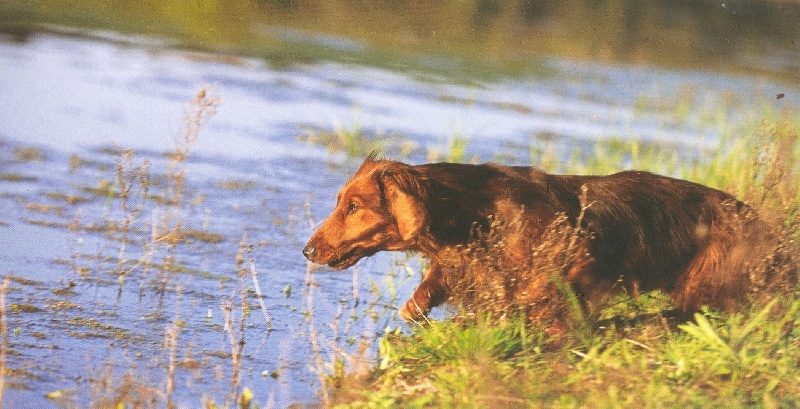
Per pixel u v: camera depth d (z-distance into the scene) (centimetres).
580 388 940
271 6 3841
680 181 1127
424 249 1096
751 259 1083
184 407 960
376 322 1242
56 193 1670
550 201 1073
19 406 939
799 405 870
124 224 1506
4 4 3372
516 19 3975
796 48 4159
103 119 2172
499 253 1062
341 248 1092
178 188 1557
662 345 1038
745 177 1498
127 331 1162
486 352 1006
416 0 4219
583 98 2950
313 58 3120
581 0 4547
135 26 3303
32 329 1136
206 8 3653
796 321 1080
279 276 1398
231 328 1153
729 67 3603
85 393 980
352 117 2423
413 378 1019
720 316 1094
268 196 1775
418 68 3144
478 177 1084
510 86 3025
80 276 1323
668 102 2961
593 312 1097
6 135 1988
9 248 1399
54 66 2617
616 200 1091
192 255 1448
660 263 1096
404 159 2050
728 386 923
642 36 3903
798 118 2327
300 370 1088
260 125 2286
